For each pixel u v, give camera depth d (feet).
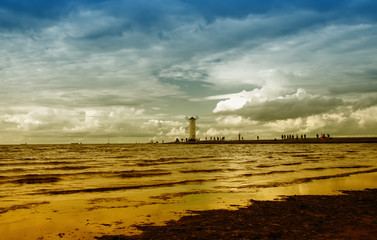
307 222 29.04
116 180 59.82
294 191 46.55
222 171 74.28
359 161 99.76
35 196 43.45
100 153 200.85
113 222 30.04
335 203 37.73
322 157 122.11
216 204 37.81
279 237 24.54
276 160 110.11
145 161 114.01
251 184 53.57
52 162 112.57
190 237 24.98
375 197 41.45
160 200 40.50
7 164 103.35
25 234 26.53
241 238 24.43
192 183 55.26
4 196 43.45
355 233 25.35
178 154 173.68
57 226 28.78
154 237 25.20
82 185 53.62
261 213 33.01
